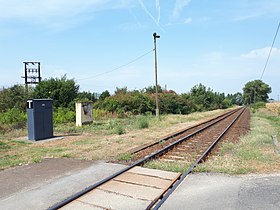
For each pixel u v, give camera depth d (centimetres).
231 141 1461
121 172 778
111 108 3550
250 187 658
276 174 768
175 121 2800
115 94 4131
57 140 1469
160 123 2480
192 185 685
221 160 954
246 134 1759
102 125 2227
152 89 5094
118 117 3222
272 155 1020
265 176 748
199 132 1909
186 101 5034
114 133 1756
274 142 1122
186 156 1067
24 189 646
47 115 1546
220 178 741
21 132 1795
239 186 668
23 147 1255
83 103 2234
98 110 3297
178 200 582
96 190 642
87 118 2275
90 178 742
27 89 3628
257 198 585
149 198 593
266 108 7231
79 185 681
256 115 4869
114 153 1091
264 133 1784
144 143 1369
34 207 542
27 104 1477
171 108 4472
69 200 568
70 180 722
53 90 3566
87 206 549
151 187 666
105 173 793
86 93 4750
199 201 575
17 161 940
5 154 1077
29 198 589
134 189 650
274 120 3509
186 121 3023
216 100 8969
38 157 1008
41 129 1493
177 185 680
